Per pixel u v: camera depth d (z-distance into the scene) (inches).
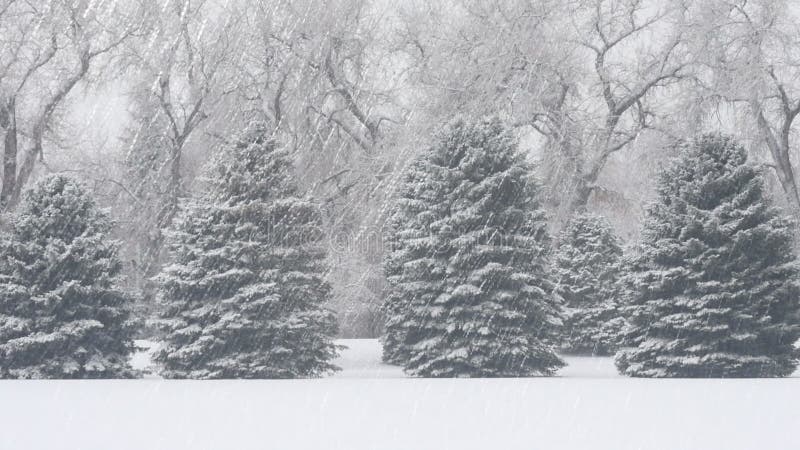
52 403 641.0
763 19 1907.0
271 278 1090.1
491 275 1119.0
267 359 1077.8
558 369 1254.9
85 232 1032.2
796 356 1115.9
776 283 1098.1
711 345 1089.4
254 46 1833.2
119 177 1779.0
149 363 1263.5
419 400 661.9
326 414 572.7
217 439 467.2
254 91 1872.5
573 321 1577.3
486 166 1170.6
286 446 444.5
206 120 1807.3
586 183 1987.0
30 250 1015.0
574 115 2034.9
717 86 1918.1
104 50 1679.4
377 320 1696.6
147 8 1716.3
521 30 1989.4
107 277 1034.7
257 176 1123.3
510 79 2001.7
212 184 1141.7
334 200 1812.3
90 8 1652.3
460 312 1125.7
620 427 510.3
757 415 565.0
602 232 1648.6
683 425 514.0
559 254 1644.9
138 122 1795.0
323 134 1911.9
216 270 1088.8
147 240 1712.6
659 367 1142.3
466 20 2028.8
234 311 1071.0
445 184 1170.6
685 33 2018.9
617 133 2074.3
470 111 1875.0
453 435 480.4
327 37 1855.3
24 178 1647.4
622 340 1191.6
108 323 1050.1
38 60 1631.4
